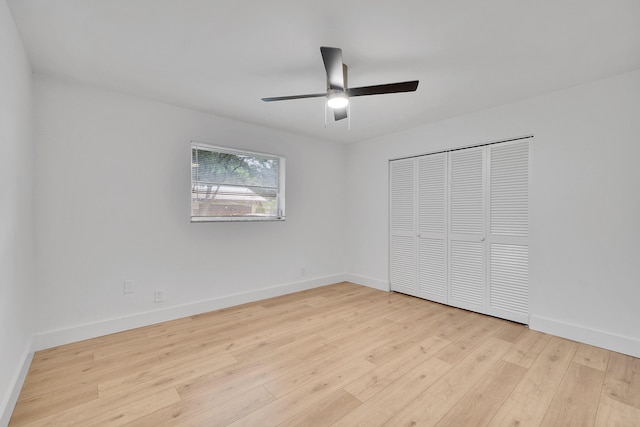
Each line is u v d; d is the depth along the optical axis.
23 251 1.99
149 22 1.71
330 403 1.71
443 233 3.51
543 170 2.71
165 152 2.95
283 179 3.92
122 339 2.53
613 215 2.35
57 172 2.40
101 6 1.57
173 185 3.00
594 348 2.38
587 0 1.51
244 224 3.55
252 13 1.63
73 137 2.47
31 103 2.23
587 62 2.14
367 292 4.04
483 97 2.79
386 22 1.70
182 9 1.59
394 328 2.79
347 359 2.21
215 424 1.53
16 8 1.57
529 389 1.84
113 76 2.38
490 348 2.38
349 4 1.55
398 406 1.68
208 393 1.79
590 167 2.46
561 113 2.60
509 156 2.96
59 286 2.41
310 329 2.77
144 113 2.83
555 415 1.61
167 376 1.97
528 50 1.99
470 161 3.26
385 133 4.02
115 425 1.52
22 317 1.97
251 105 3.00
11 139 1.67
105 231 2.62
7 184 1.59
